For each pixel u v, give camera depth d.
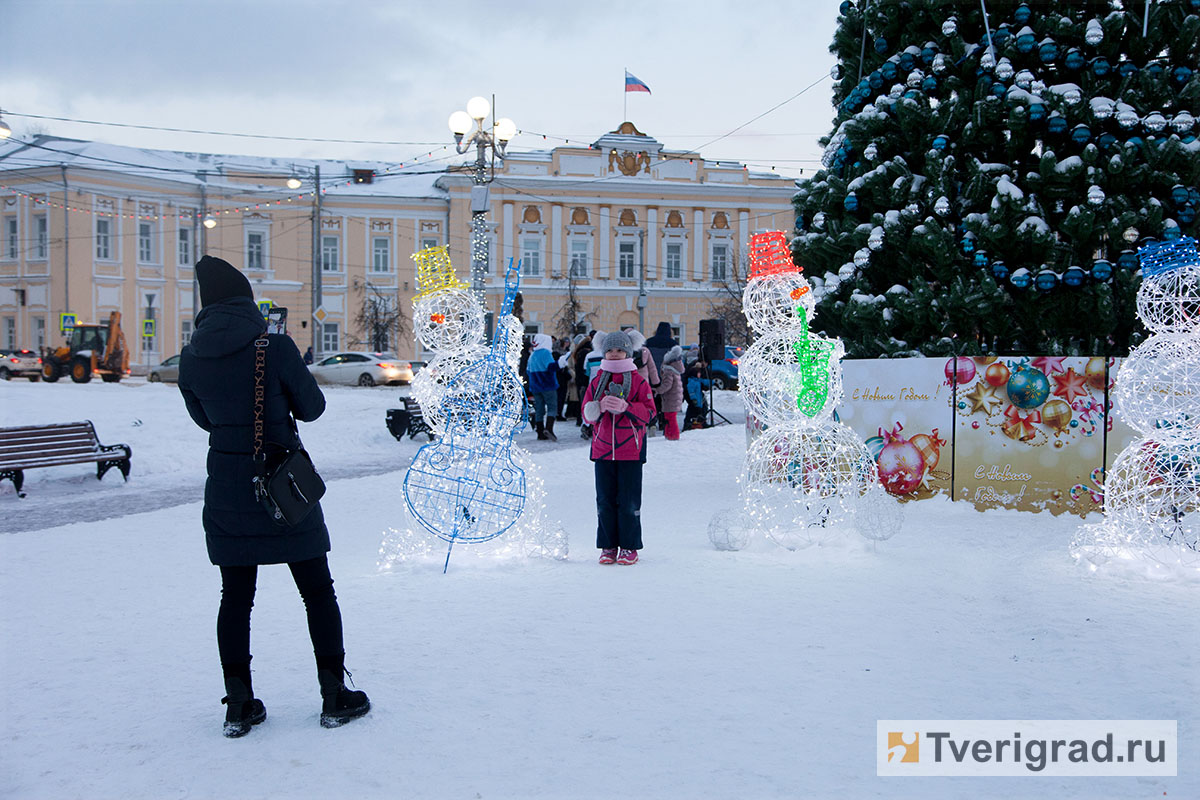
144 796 3.14
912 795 3.06
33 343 45.81
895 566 6.38
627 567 6.55
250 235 50.06
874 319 9.51
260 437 3.74
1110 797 3.04
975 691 3.97
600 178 52.28
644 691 4.01
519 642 4.73
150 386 24.58
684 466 13.40
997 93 8.80
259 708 3.75
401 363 36.06
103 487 12.60
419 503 6.66
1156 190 8.70
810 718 3.69
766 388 7.05
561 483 11.95
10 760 3.43
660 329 18.55
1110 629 4.80
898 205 9.38
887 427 8.83
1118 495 6.29
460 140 19.45
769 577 6.14
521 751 3.43
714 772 3.23
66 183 44.59
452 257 51.88
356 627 5.07
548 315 52.09
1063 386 8.29
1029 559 6.52
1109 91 8.91
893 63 9.60
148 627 5.25
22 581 6.51
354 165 54.50
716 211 53.59
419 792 3.13
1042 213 8.72
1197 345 5.92
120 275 46.56
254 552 3.70
